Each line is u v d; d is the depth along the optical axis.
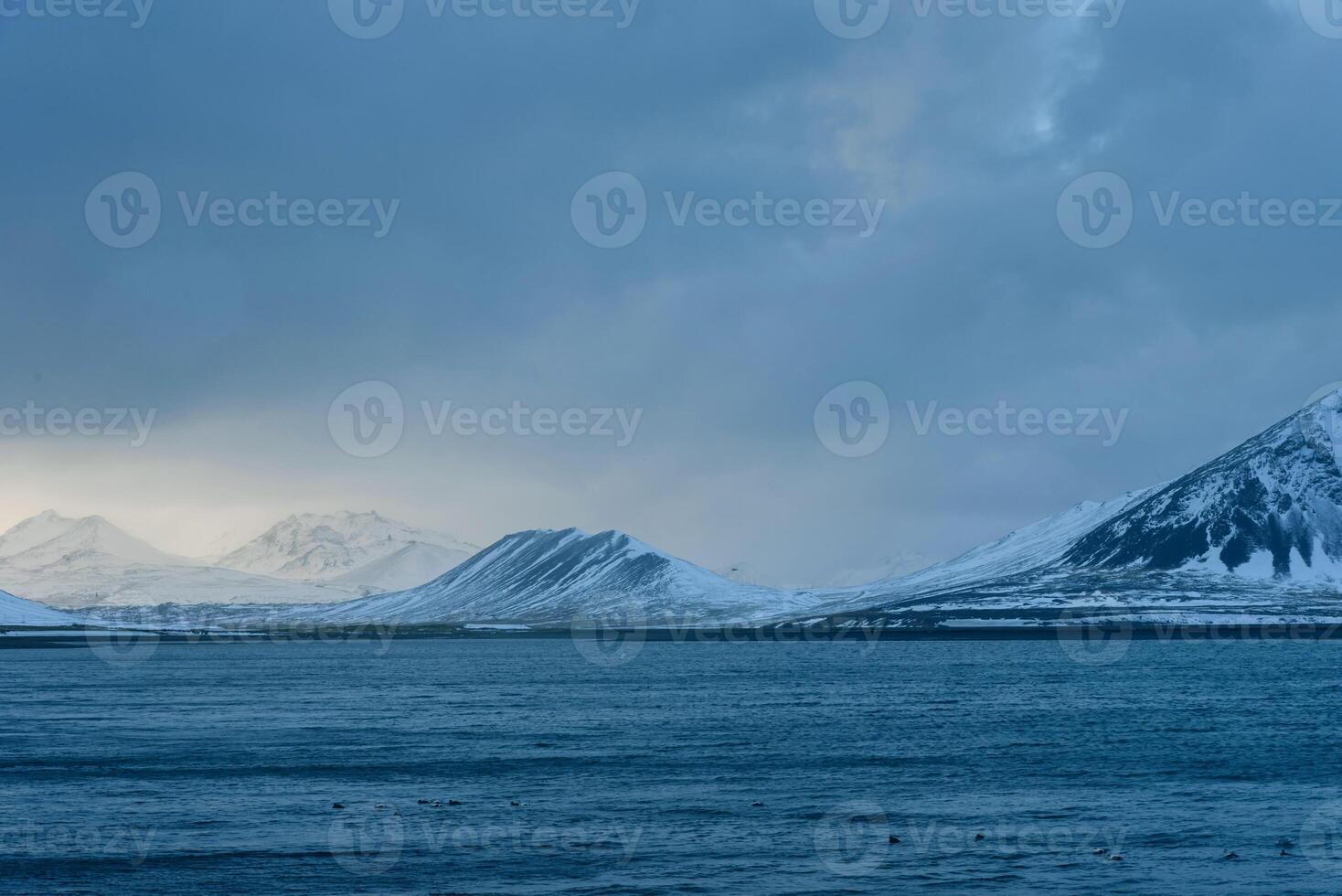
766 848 51.53
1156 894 45.00
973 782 68.25
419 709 117.88
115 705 124.25
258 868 48.28
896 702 124.56
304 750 82.88
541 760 77.38
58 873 47.53
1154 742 86.38
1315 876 47.41
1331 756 78.38
